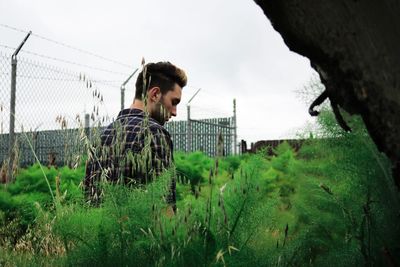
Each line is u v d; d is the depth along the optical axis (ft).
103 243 4.52
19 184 15.01
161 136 6.70
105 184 5.01
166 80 8.30
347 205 4.72
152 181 5.13
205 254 4.25
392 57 2.84
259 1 3.27
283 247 4.60
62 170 15.10
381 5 2.85
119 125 5.94
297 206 5.03
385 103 2.92
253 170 4.78
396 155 2.98
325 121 5.03
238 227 4.55
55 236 4.76
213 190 5.06
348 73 3.04
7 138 21.21
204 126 63.52
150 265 4.38
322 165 4.98
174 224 4.65
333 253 4.61
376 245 4.42
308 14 3.10
